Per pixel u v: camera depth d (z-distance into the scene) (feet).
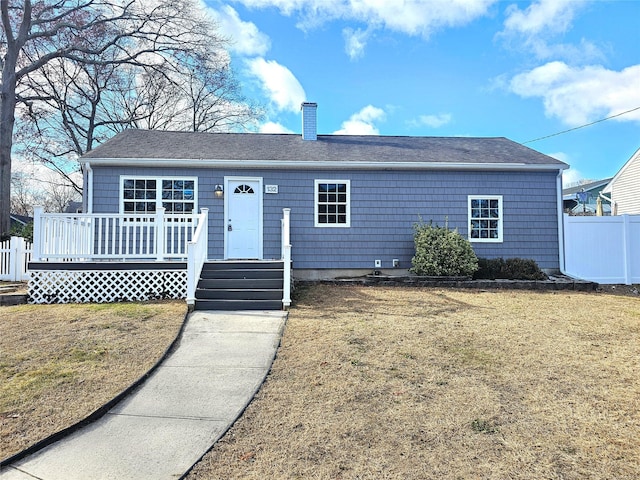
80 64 67.26
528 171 38.60
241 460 9.50
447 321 21.83
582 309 25.54
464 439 10.30
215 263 28.91
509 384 13.69
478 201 38.32
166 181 35.19
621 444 10.00
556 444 10.03
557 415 11.52
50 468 9.19
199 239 26.91
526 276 35.50
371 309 24.67
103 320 20.80
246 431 10.84
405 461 9.37
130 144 37.65
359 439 10.34
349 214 37.11
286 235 27.22
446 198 37.96
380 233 37.35
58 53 57.06
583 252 37.88
